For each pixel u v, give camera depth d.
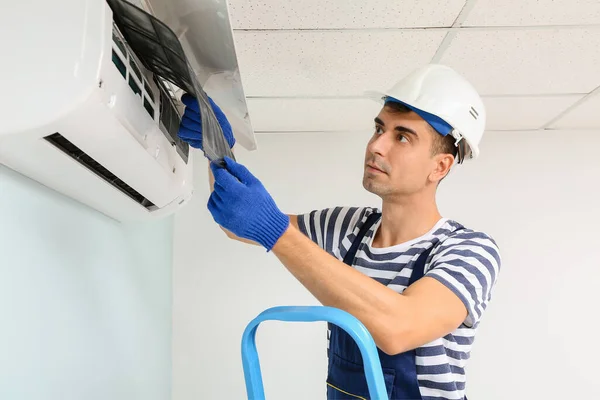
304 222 1.45
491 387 2.32
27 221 0.95
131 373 1.58
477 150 1.30
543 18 1.47
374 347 0.73
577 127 2.50
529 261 2.41
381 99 1.42
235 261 2.35
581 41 1.60
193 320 2.29
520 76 1.87
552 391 2.32
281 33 1.53
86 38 0.66
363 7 1.40
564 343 2.35
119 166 0.89
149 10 0.85
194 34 0.89
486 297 1.01
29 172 0.90
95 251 1.29
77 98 0.66
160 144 0.98
